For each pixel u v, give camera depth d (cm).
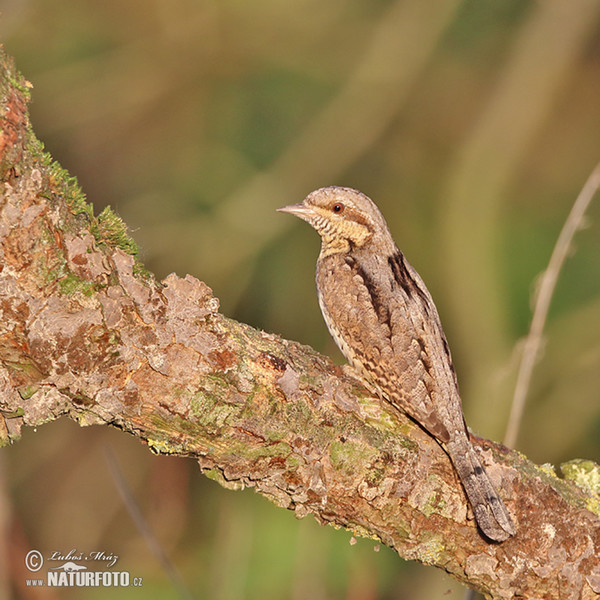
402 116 1547
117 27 1448
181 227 1341
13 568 1045
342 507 601
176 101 1452
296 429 572
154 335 536
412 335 692
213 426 557
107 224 538
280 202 1356
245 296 1362
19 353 522
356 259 766
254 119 1439
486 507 602
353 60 1487
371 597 1012
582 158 1577
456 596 1040
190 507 1178
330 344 1317
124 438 1255
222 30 1451
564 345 1311
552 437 1281
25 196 497
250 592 1009
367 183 1495
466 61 1564
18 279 505
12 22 1325
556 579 629
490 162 1391
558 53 1430
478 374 1251
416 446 609
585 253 1395
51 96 1402
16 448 1228
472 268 1316
